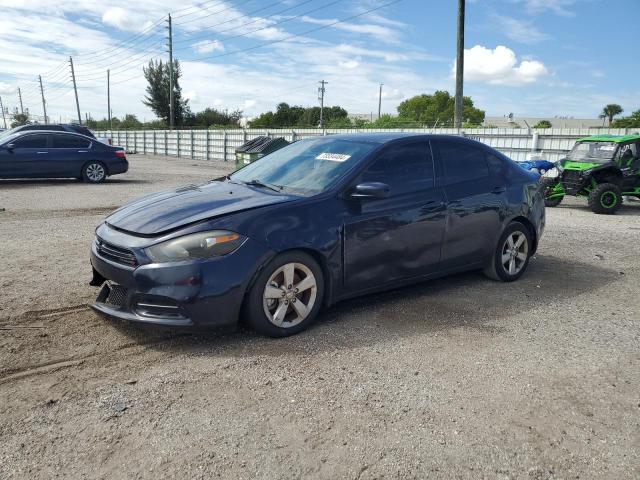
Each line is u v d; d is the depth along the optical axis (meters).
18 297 4.60
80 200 11.27
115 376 3.23
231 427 2.72
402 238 4.44
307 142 5.18
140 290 3.53
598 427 2.83
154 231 3.63
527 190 5.52
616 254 7.00
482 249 5.16
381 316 4.39
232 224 3.64
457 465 2.48
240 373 3.30
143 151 42.34
